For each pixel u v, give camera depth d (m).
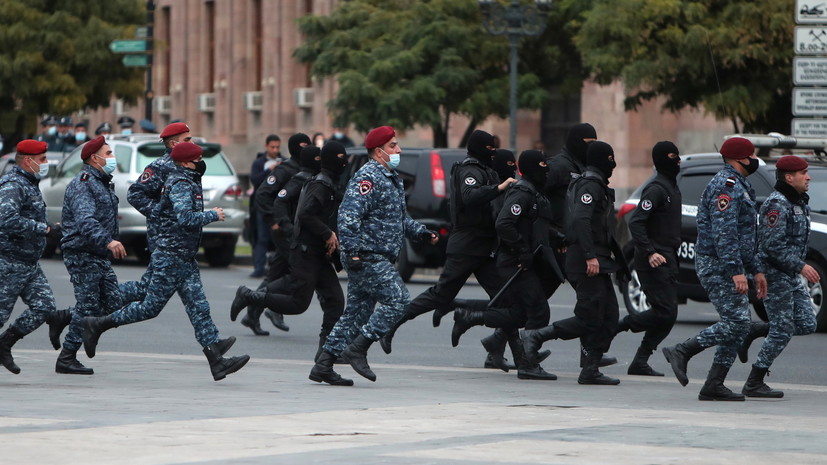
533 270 29.58
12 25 109.00
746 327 26.06
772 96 63.38
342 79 77.38
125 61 80.44
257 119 128.75
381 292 27.56
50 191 69.00
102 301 29.39
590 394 27.09
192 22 139.62
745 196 25.84
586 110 103.25
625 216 44.59
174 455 18.78
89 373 29.47
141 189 28.34
